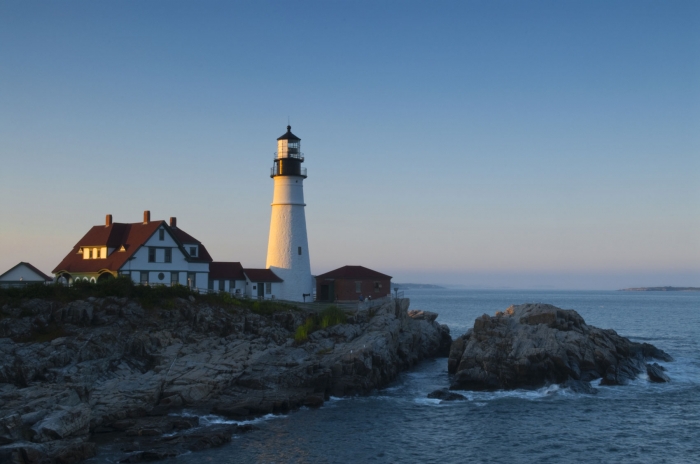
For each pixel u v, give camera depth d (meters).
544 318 61.97
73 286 57.69
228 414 44.25
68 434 36.19
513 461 37.09
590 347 58.06
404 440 40.38
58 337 50.66
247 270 79.69
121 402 43.12
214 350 54.50
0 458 32.22
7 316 51.72
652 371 57.66
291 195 80.88
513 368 54.91
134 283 60.28
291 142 81.62
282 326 63.03
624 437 41.34
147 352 51.91
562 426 43.62
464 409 47.81
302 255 81.31
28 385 44.22
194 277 74.62
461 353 62.19
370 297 79.44
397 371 62.03
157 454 35.75
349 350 55.22
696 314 173.50
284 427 42.50
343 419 44.66
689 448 39.31
